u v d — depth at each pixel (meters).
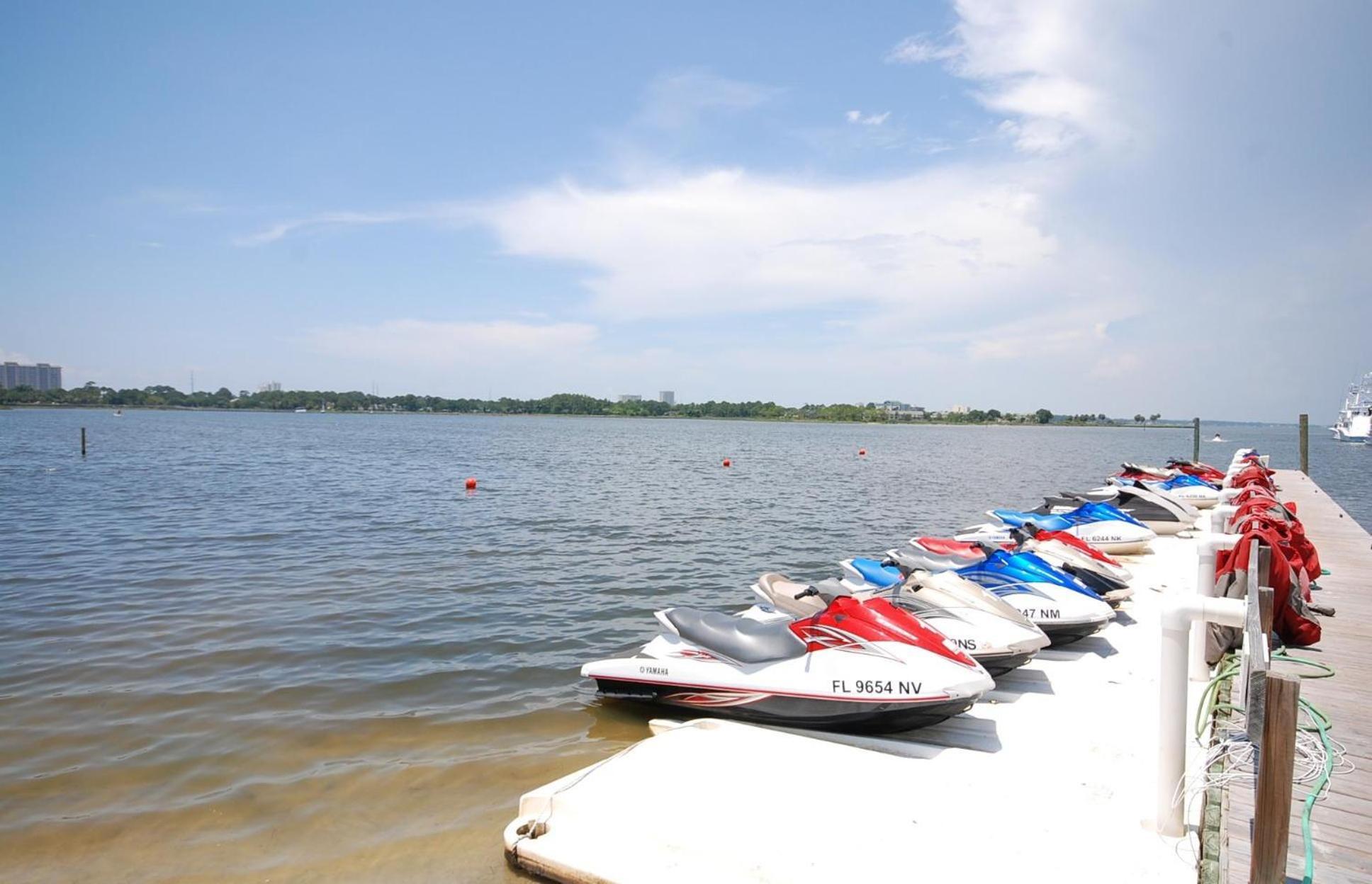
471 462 45.28
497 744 7.22
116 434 75.38
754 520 22.48
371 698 8.34
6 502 24.53
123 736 7.36
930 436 118.69
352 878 5.10
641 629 11.08
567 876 4.77
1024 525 10.85
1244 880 4.14
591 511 23.66
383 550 16.70
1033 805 5.26
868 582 9.16
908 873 4.46
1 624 10.85
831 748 6.13
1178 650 4.82
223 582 13.53
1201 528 17.08
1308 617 8.17
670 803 5.23
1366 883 4.07
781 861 4.55
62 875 5.22
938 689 6.30
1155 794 5.35
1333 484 43.25
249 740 7.29
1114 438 133.62
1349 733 5.98
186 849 5.51
